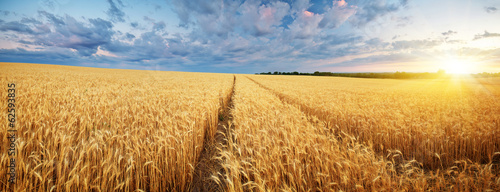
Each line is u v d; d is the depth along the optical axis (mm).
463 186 2814
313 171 2959
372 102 9438
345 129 5762
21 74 20891
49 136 3465
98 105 5871
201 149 4492
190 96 8875
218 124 7109
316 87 20625
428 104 9469
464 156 4152
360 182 2691
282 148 3318
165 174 3051
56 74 25938
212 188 3264
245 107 6645
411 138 4613
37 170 2809
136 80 22875
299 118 5582
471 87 29000
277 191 2582
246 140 3967
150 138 3881
